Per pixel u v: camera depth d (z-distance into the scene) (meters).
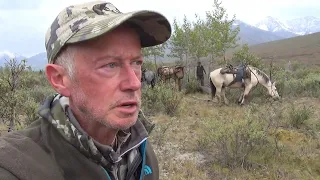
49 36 0.99
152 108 11.04
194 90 17.05
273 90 12.98
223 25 24.20
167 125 8.59
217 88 13.04
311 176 5.55
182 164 6.04
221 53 24.55
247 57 20.48
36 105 7.16
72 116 0.98
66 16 0.96
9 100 6.76
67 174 0.95
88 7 0.98
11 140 0.93
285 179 5.43
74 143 0.96
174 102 10.88
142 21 0.99
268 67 21.25
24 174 0.85
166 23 1.03
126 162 1.16
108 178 1.00
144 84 14.34
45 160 0.92
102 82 0.93
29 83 15.15
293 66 34.38
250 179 5.49
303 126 8.60
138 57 0.99
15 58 7.07
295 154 6.53
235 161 5.99
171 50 25.67
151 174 1.29
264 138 6.62
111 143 1.08
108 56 0.93
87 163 0.97
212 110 11.70
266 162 6.12
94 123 1.01
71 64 0.95
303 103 12.62
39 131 1.01
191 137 7.83
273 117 8.78
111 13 1.00
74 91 0.96
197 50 24.16
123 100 0.94
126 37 0.96
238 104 13.14
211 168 5.93
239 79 12.68
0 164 0.84
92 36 0.88
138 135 1.17
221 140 6.27
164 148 6.98
